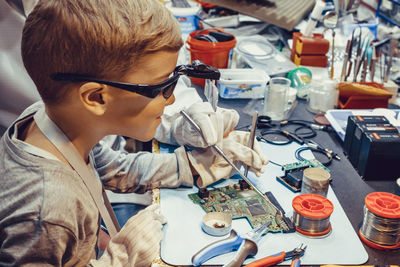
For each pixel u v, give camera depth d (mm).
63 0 641
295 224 982
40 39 651
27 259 674
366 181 1189
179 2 2436
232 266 847
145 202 1399
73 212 709
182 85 1476
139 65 689
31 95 1416
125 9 652
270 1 2439
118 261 815
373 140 1132
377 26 2143
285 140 1391
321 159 1293
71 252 730
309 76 1744
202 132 1061
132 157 1157
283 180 1160
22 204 682
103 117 747
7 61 1365
